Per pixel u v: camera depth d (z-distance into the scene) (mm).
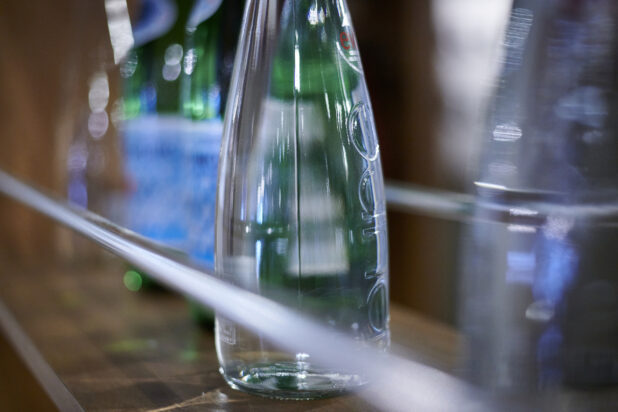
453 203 415
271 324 243
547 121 308
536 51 316
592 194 296
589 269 296
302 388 331
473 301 328
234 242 359
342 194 361
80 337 459
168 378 373
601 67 300
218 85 500
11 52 742
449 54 927
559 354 300
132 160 601
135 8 655
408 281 980
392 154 974
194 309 501
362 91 371
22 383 476
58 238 731
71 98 728
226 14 505
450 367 346
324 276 358
